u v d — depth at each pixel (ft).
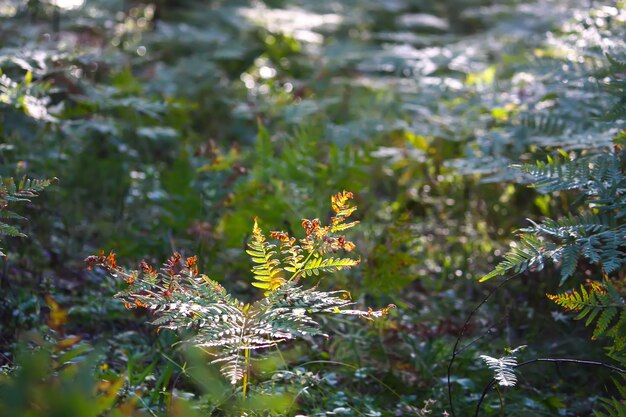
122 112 17.02
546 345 10.59
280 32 25.68
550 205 12.53
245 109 18.56
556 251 7.77
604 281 7.87
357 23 28.37
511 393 9.54
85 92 14.70
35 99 11.48
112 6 23.13
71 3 20.10
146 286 7.61
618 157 9.16
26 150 13.58
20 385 5.24
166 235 12.64
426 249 14.02
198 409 7.87
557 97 13.41
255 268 7.72
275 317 7.33
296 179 13.33
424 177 16.37
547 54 17.35
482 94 15.98
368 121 17.81
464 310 12.00
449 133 16.29
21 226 11.86
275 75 23.13
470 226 14.67
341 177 13.21
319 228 7.68
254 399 7.61
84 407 5.11
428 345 10.29
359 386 9.73
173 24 26.20
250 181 13.12
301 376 8.50
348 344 10.16
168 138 17.76
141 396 8.27
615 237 7.76
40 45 14.67
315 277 11.51
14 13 19.12
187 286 7.87
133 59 20.38
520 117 13.58
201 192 13.44
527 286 11.85
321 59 23.41
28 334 9.30
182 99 17.84
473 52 20.57
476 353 10.45
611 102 11.24
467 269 13.28
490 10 27.58
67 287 11.57
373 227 13.98
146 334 10.36
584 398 9.70
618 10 14.11
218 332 7.09
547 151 12.46
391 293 11.54
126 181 15.33
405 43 26.23
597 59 13.17
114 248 12.52
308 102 18.51
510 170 11.79
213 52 24.25
